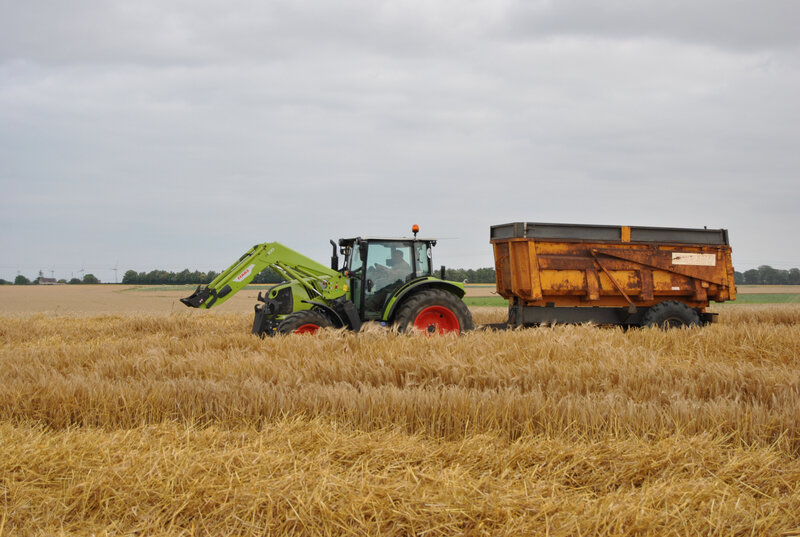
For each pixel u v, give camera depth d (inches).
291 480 151.1
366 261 411.5
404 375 256.2
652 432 186.5
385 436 188.9
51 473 159.9
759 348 316.2
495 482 152.6
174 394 225.1
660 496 142.6
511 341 307.7
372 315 410.3
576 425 190.9
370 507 140.4
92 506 146.5
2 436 182.7
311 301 402.9
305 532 134.2
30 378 266.2
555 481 153.8
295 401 215.2
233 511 139.8
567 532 129.0
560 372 241.4
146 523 137.4
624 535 128.6
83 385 230.5
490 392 218.7
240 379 255.4
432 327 406.0
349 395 212.7
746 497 145.5
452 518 135.9
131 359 298.2
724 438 177.8
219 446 181.9
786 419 181.6
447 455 170.9
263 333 393.4
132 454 167.3
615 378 241.9
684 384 231.6
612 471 162.7
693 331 357.4
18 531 136.1
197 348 355.3
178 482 152.3
